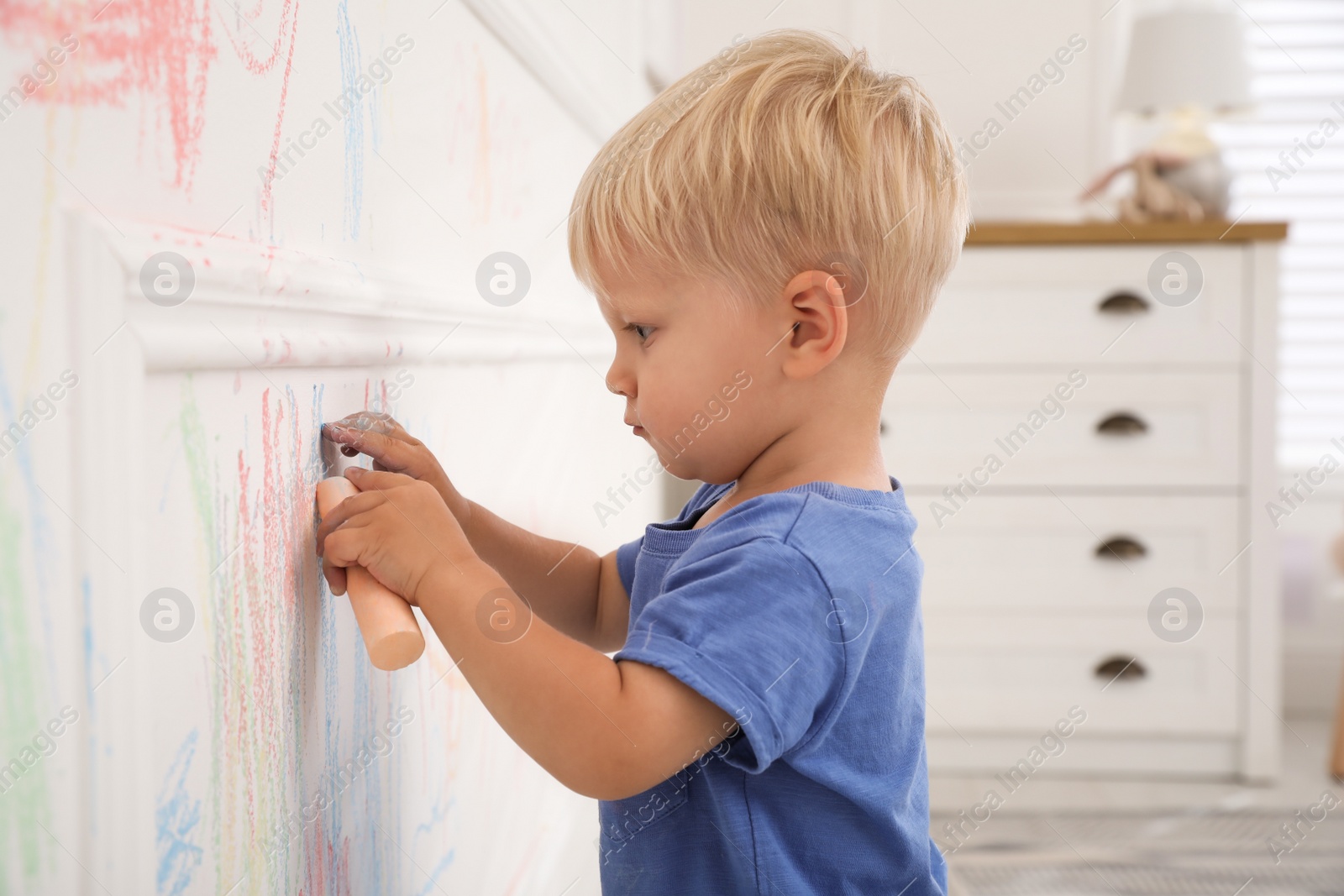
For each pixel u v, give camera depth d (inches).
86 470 12.3
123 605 12.9
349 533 19.4
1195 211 73.4
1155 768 72.5
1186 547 71.1
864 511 22.5
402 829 24.3
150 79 13.8
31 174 11.6
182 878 14.9
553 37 36.4
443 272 26.6
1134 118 80.4
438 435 26.2
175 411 14.5
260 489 17.2
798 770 21.3
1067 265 70.2
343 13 20.3
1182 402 70.4
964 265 70.7
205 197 15.2
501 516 32.2
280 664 18.0
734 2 87.0
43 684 11.9
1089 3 87.6
